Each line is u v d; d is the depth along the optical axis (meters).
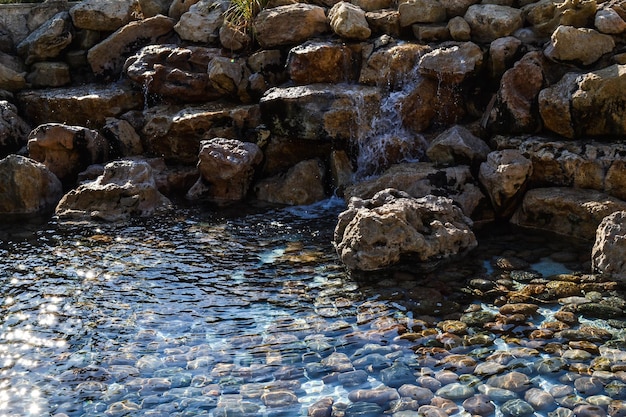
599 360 5.26
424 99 9.73
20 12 13.10
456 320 5.99
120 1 12.46
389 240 7.14
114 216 8.95
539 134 8.81
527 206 8.27
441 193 8.53
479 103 9.71
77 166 10.37
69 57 12.36
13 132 10.91
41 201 9.51
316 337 5.75
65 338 5.82
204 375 5.21
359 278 6.95
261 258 7.52
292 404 4.84
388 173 8.98
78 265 7.37
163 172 10.22
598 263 6.88
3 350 5.63
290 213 9.12
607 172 7.96
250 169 9.82
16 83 11.88
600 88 8.06
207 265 7.35
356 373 5.20
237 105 10.76
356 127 9.59
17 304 6.45
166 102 11.17
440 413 4.68
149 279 7.00
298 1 11.64
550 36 9.46
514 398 4.84
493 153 8.55
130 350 5.60
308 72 10.28
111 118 10.95
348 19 10.32
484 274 6.94
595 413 4.62
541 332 5.71
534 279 6.77
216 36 11.60
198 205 9.52
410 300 6.42
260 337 5.77
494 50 9.34
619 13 9.09
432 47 9.99
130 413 4.75
